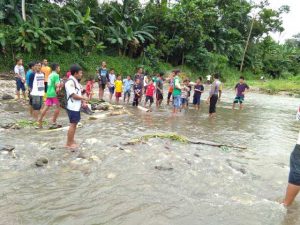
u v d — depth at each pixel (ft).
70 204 13.91
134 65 100.17
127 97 54.70
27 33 74.23
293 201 15.64
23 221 12.32
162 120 35.60
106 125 29.89
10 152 19.69
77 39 85.15
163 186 16.38
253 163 21.35
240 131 32.68
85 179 16.62
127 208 13.83
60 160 18.93
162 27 109.91
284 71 165.48
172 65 119.65
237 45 141.59
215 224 12.95
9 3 77.00
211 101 40.75
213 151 23.24
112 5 98.53
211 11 121.39
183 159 20.42
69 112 21.02
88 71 85.66
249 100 70.49
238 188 16.89
